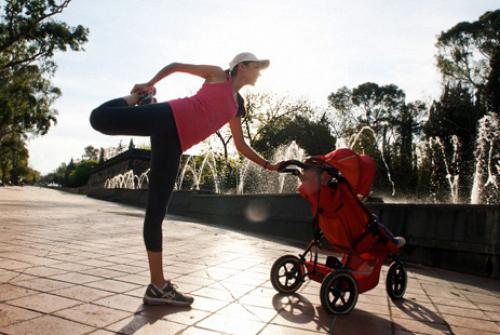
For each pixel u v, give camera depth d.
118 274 4.02
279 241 8.12
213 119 3.21
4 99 37.72
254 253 6.15
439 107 33.78
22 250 4.86
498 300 4.25
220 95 3.21
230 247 6.63
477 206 5.90
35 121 40.91
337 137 53.84
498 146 24.69
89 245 5.71
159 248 3.14
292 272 3.84
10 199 19.03
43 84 39.62
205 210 12.70
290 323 2.96
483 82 33.56
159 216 3.14
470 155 31.25
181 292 3.48
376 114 57.38
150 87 3.18
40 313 2.72
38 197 26.02
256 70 3.35
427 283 4.97
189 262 5.02
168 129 3.09
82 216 10.66
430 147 33.25
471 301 4.11
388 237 3.74
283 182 18.36
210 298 3.44
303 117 40.50
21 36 30.89
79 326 2.54
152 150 3.19
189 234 8.23
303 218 8.61
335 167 3.61
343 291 3.34
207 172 31.39
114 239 6.52
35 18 30.69
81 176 109.56
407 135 54.09
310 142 38.31
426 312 3.57
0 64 34.62
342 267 3.55
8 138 56.50
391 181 35.38
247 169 22.11
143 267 4.44
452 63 34.41
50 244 5.49
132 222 9.85
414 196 34.16
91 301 3.07
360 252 3.64
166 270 4.45
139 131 3.07
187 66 3.22
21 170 108.69
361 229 3.63
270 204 9.59
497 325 3.29
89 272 4.01
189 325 2.72
